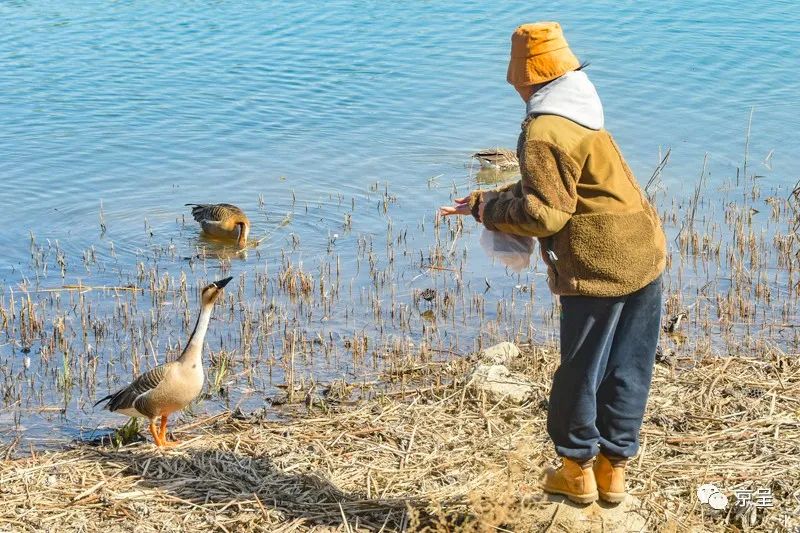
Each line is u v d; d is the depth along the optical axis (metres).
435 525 5.47
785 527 5.44
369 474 6.04
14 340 9.08
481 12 23.48
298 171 14.19
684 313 9.39
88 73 18.75
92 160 14.44
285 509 5.65
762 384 7.31
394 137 15.52
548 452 6.31
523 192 4.82
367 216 12.62
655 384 7.39
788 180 13.50
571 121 4.79
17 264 11.11
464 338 9.05
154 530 5.45
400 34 21.56
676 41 20.59
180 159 14.60
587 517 5.27
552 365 7.88
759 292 9.94
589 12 23.30
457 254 11.29
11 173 13.88
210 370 8.39
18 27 22.34
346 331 9.27
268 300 10.09
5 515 5.58
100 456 6.35
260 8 24.36
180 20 23.14
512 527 5.32
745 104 16.73
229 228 11.71
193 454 6.38
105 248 11.66
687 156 14.47
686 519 5.45
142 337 9.21
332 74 18.72
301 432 6.72
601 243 4.80
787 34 21.11
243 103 17.03
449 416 6.91
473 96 17.39
